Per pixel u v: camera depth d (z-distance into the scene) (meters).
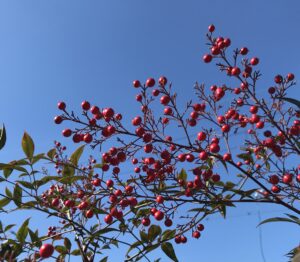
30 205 0.32
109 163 0.31
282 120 0.32
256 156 0.34
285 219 0.29
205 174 0.31
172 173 0.32
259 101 0.32
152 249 0.32
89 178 0.33
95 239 0.34
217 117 0.33
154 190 0.32
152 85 0.32
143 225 0.34
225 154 0.30
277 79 0.33
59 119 0.31
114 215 0.32
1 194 0.31
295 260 0.24
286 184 0.31
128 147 0.31
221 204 0.31
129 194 0.32
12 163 0.31
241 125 0.32
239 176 0.34
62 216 0.32
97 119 0.31
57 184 0.36
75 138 0.31
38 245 0.31
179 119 0.31
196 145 0.31
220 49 0.33
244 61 0.33
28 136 0.32
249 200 0.30
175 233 0.32
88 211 0.33
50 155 0.33
